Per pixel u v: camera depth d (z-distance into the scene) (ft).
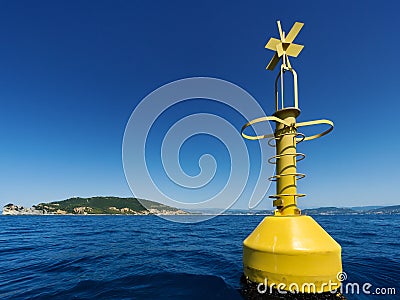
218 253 29.30
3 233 65.05
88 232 61.00
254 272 12.82
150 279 18.61
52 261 26.89
